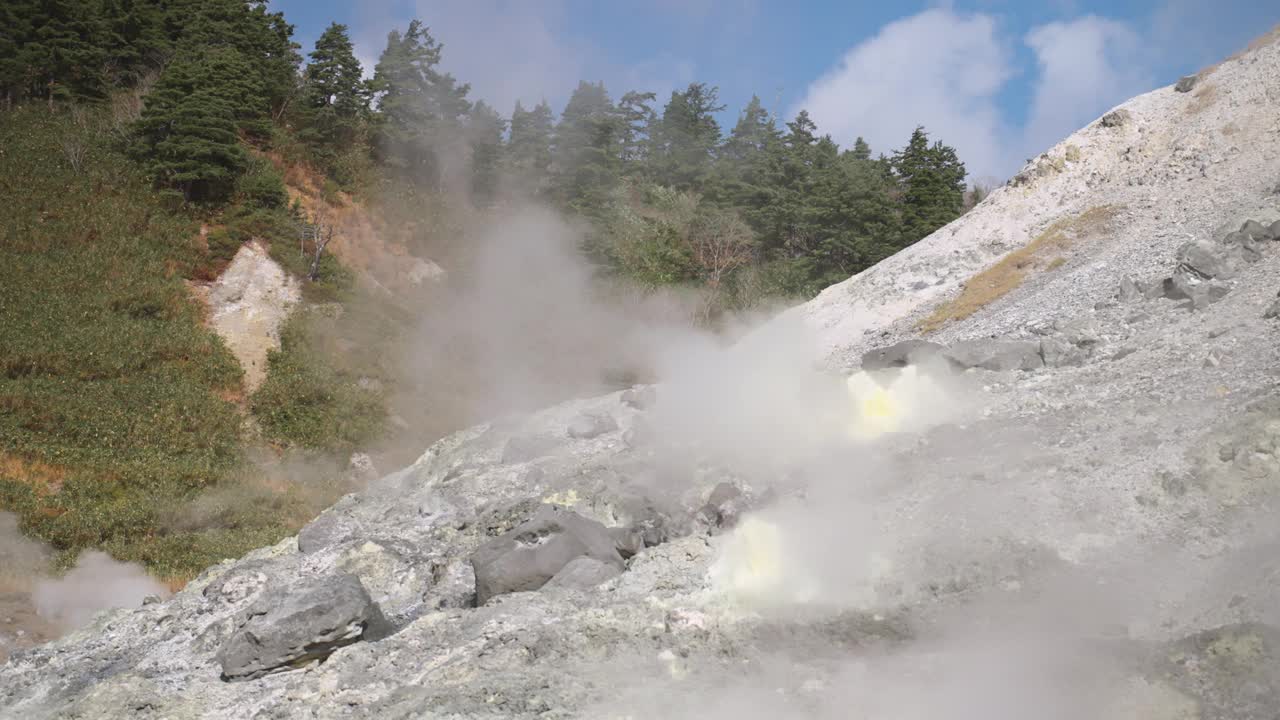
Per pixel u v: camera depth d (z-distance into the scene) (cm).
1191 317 1677
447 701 896
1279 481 1006
